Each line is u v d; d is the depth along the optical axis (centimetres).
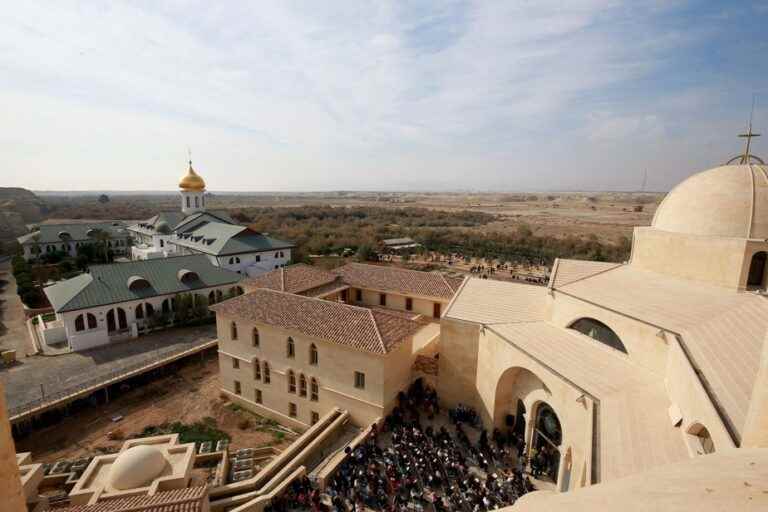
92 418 3422
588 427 1912
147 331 4922
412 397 3375
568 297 2888
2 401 630
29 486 2195
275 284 4269
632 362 2366
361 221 17150
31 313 5662
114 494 2175
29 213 17288
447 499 2356
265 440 3228
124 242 10194
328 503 2420
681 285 2562
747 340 1730
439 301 4225
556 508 495
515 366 2662
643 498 476
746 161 2681
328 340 3103
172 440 2731
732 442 1213
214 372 4253
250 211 19438
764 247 2238
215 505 2338
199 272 5612
